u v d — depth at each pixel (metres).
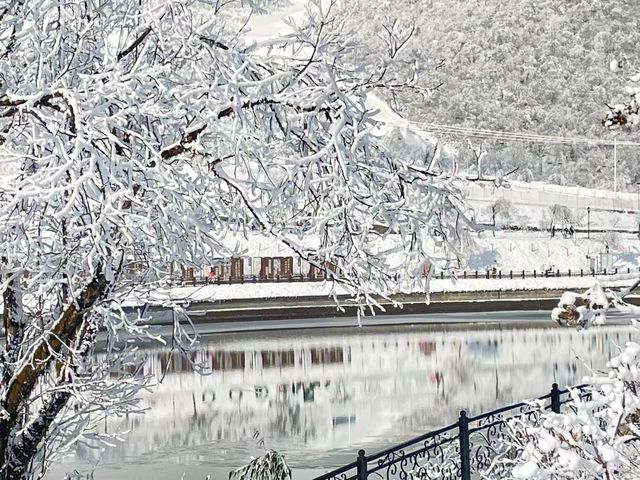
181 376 42.34
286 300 73.25
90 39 8.28
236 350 53.62
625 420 7.14
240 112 7.36
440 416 31.41
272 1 8.33
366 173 8.05
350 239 8.00
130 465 23.44
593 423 6.68
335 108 7.87
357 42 8.08
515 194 132.00
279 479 10.81
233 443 26.88
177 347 9.93
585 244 113.81
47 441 9.45
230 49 7.78
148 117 7.80
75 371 9.16
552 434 6.99
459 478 12.92
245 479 10.80
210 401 35.28
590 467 6.65
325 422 30.67
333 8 8.02
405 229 8.24
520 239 112.25
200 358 49.31
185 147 7.61
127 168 6.88
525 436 8.84
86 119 6.84
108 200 6.62
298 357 50.34
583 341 55.81
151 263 8.72
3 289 7.56
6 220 7.27
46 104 7.19
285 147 8.12
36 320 8.94
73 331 8.64
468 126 198.75
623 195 142.25
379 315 76.38
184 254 7.83
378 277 8.30
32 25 7.38
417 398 35.75
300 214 8.28
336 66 8.10
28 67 7.98
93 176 6.55
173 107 7.50
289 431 29.06
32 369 8.57
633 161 190.25
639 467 7.00
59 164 7.17
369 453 25.20
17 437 8.82
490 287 82.88
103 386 9.31
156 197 7.13
